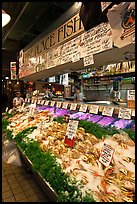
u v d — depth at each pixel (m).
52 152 1.53
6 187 1.98
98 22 1.58
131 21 1.23
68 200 0.96
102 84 5.89
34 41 3.62
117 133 1.51
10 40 6.61
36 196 1.81
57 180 1.13
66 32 2.28
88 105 2.14
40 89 6.14
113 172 1.12
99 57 1.90
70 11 2.20
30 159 1.59
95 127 1.74
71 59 2.15
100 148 1.36
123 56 1.83
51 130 2.05
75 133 1.55
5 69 9.90
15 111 4.29
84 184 1.04
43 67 3.09
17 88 7.47
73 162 1.29
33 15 4.33
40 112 3.12
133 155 1.22
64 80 6.22
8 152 2.76
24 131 2.29
